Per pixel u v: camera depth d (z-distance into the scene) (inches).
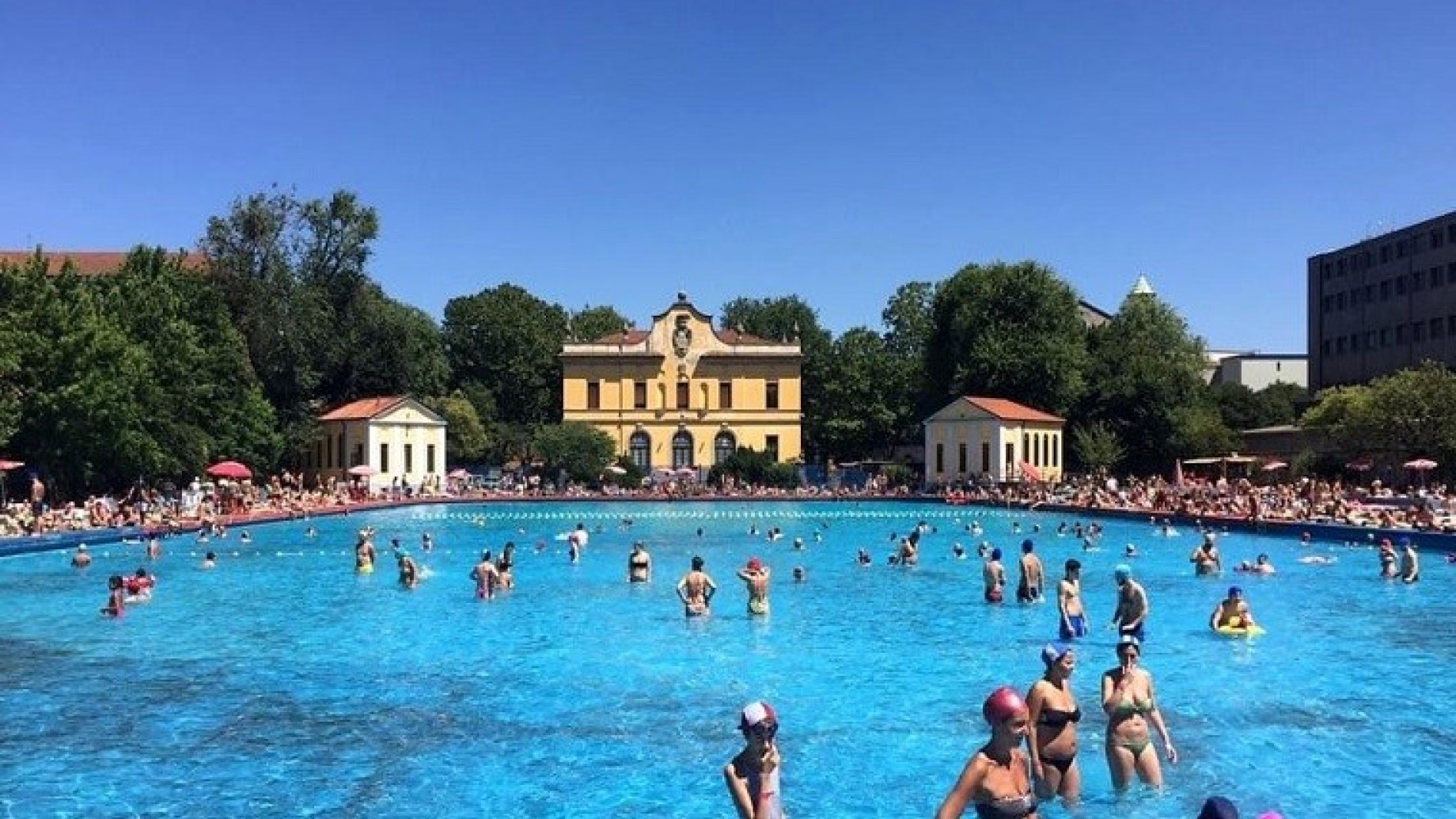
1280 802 495.8
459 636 927.0
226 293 3159.5
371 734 619.8
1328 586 1242.0
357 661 821.9
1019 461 3326.8
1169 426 3526.1
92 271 3666.3
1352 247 4232.3
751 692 716.0
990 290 3700.8
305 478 3501.5
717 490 3346.5
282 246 3277.6
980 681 746.8
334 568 1471.5
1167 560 1552.7
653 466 3715.6
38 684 747.4
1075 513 2600.9
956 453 3363.7
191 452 2452.0
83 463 2140.7
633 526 2263.8
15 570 1435.8
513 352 4466.0
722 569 1464.1
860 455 4217.5
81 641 910.4
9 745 598.9
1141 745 502.6
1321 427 3016.7
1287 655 827.4
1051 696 482.6
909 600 1144.8
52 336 2108.8
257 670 789.2
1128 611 876.6
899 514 2667.3
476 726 633.6
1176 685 723.4
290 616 1044.5
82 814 491.2
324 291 3430.1
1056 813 479.5
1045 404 3587.6
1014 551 1716.3
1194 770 540.1
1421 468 2422.5
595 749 588.7
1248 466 3336.6
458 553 1689.2
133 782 535.5
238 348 2891.2
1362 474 2849.4
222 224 3208.7
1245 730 612.7
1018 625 977.5
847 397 4126.5
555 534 2058.3
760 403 3722.9
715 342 3740.2
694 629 959.6
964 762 561.9
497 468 3961.6
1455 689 711.7
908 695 705.0
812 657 830.5
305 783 533.3
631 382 3730.3
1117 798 497.7
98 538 1756.9
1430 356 3816.4
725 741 600.4
